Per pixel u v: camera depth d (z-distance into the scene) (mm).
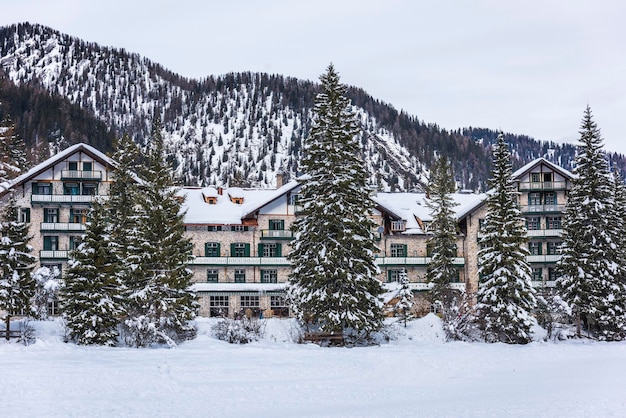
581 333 71500
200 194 89188
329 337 58062
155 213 60281
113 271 56219
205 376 38031
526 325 64438
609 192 71688
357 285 58625
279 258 84062
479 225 87375
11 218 62250
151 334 55281
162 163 72375
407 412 27875
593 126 73375
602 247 70875
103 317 54656
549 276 88250
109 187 81188
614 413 26562
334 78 61000
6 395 29969
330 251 57062
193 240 83312
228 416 27375
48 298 66938
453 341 63656
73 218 82188
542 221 90000
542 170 90312
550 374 42562
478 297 68438
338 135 59781
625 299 70125
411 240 88000
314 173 60312
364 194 60219
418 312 84375
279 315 81938
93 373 36844
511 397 31922
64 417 26000
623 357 53812
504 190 68250
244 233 84562
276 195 83938
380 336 62406
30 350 47781
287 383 36625
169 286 59500
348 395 33219
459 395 33219
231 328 59219
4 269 55031
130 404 29172
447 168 102062
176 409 28500
